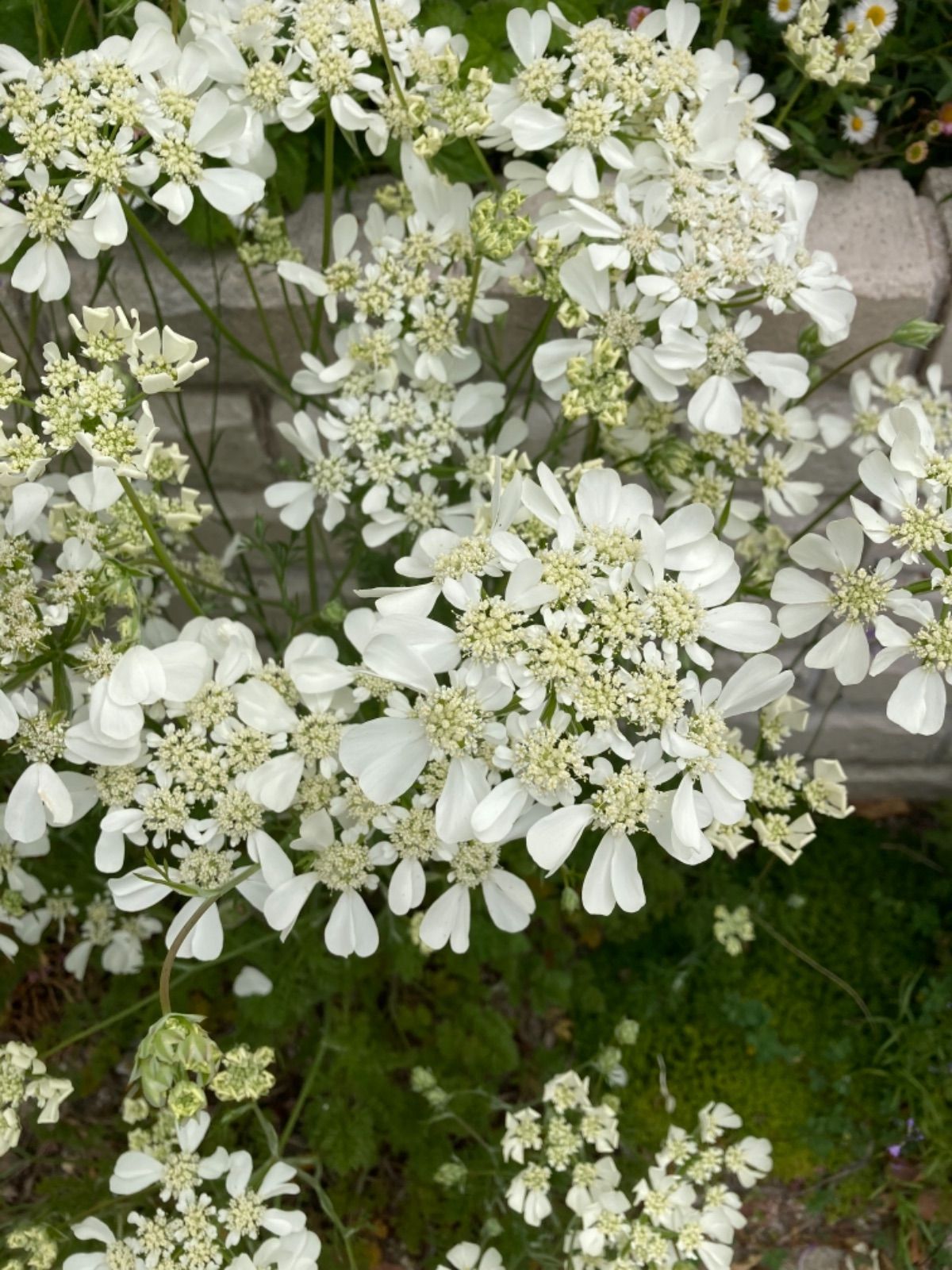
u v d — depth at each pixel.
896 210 0.33
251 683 0.24
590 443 0.31
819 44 0.28
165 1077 0.20
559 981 0.39
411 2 0.27
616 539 0.22
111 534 0.26
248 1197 0.26
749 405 0.31
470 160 0.32
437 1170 0.36
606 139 0.26
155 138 0.23
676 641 0.22
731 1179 0.40
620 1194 0.29
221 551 0.41
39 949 0.39
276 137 0.31
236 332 0.33
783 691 0.23
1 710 0.23
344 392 0.28
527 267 0.30
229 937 0.36
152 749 0.25
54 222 0.24
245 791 0.24
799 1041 0.42
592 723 0.23
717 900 0.41
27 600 0.23
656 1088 0.41
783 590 0.25
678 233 0.26
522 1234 0.33
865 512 0.23
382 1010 0.41
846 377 0.36
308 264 0.33
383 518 0.29
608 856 0.23
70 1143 0.37
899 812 0.48
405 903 0.25
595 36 0.25
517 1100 0.41
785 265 0.25
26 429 0.22
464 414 0.29
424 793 0.24
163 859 0.27
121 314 0.21
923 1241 0.39
